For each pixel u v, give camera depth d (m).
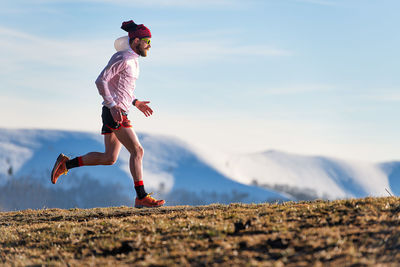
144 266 8.62
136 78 15.02
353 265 7.70
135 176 14.99
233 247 9.22
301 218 11.25
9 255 10.88
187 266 8.39
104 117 14.70
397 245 8.48
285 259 8.20
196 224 11.32
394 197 13.01
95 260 9.51
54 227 13.19
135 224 12.50
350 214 11.09
